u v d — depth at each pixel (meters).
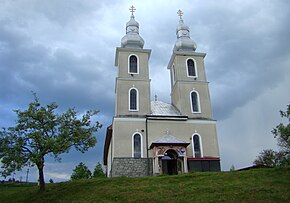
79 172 55.94
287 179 24.00
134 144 37.75
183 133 39.22
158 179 27.73
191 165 36.53
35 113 28.45
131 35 45.22
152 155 37.00
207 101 42.34
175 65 44.47
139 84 41.75
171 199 21.19
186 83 42.94
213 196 21.11
